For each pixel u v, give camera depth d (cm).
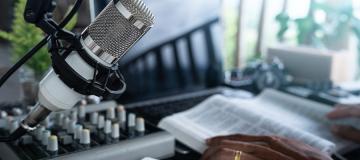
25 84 61
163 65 83
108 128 50
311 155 47
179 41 85
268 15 116
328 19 112
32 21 37
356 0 109
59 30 36
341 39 112
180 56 87
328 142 55
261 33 117
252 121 62
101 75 37
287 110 74
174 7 82
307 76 100
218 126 61
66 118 53
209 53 93
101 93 37
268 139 50
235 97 84
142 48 78
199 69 91
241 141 51
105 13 36
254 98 83
